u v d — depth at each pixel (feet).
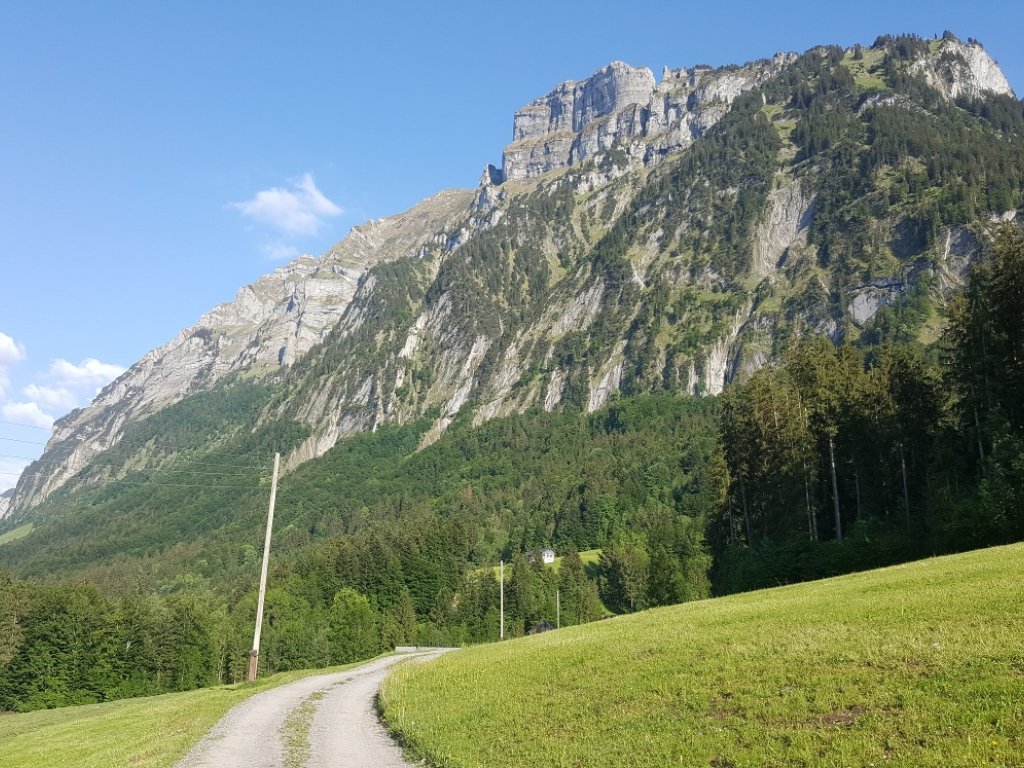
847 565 207.62
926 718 57.67
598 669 95.86
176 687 358.02
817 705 65.26
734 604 139.33
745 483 288.71
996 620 79.10
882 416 240.73
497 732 79.56
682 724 69.00
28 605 342.44
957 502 192.65
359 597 408.87
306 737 93.25
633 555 473.26
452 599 468.34
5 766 100.73
